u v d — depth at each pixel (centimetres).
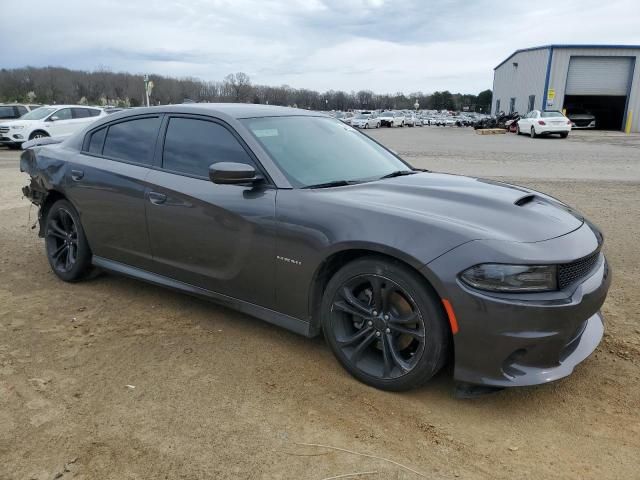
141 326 389
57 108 1959
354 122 4831
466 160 1523
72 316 407
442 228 275
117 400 293
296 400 293
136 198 399
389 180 363
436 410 284
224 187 353
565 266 269
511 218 294
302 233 313
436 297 273
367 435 263
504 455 250
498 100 6150
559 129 2764
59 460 244
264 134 363
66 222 476
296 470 238
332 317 315
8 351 349
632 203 838
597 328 322
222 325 390
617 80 4000
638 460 246
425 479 233
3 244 617
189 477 233
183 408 285
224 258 354
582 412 284
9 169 1336
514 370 266
